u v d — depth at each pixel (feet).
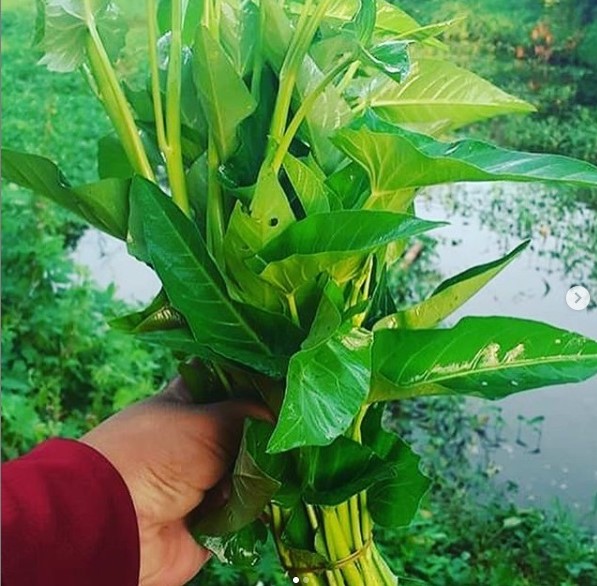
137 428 2.25
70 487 2.11
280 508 2.26
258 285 2.06
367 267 2.18
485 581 5.54
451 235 5.83
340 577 2.26
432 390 2.15
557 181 1.94
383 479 2.23
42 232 6.20
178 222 2.05
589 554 5.53
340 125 2.18
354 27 2.12
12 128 6.33
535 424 5.68
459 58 5.73
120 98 2.14
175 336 2.12
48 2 2.11
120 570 2.13
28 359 6.12
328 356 1.93
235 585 5.37
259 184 1.95
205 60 2.01
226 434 2.23
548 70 5.68
